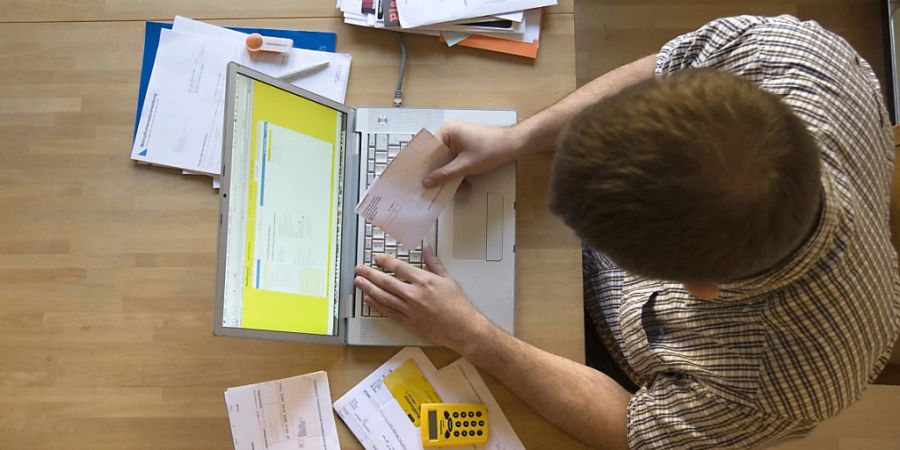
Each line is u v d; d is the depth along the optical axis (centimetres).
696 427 78
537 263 97
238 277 80
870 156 70
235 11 103
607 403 88
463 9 100
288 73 100
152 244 97
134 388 94
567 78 101
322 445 92
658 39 165
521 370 89
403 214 91
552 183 55
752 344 73
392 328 94
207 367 94
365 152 96
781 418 73
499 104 101
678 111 49
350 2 102
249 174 83
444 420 92
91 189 98
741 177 47
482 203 95
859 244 63
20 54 101
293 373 94
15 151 99
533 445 92
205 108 100
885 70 163
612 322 101
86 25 102
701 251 50
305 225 89
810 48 73
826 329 66
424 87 102
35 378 94
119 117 100
